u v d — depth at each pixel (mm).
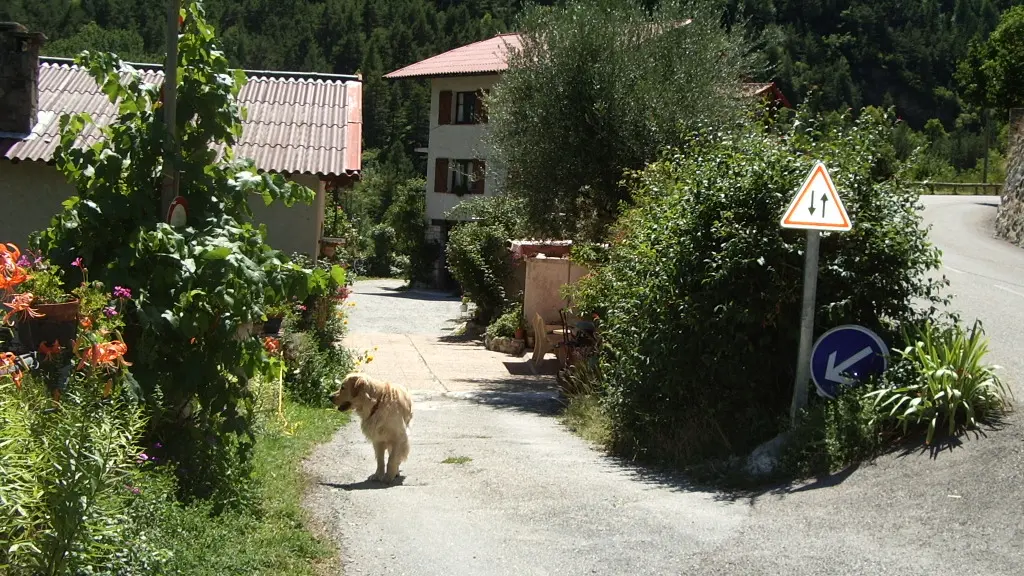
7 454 3529
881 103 84688
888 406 7496
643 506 6996
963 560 5070
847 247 8703
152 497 4891
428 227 45469
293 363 12445
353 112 17422
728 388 8945
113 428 4156
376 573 5398
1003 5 104812
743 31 17922
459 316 31312
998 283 17016
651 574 5254
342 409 8109
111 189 6176
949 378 7219
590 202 17109
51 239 6156
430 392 15836
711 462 8336
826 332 8094
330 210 25516
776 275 8625
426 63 44656
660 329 9172
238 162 6863
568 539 6066
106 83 6414
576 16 16891
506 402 14672
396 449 8078
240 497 6188
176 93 6520
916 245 8758
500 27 76562
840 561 5215
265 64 75375
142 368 5832
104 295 5422
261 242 6480
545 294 22312
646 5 17703
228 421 6133
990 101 45906
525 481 8031
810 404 8234
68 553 3672
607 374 11023
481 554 5770
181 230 6191
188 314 5801
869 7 93000
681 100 16438
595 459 9383
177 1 6387
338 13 86938
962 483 6250
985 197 44969
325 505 6973
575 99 16672
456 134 42969
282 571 5184
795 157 9250
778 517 6402
